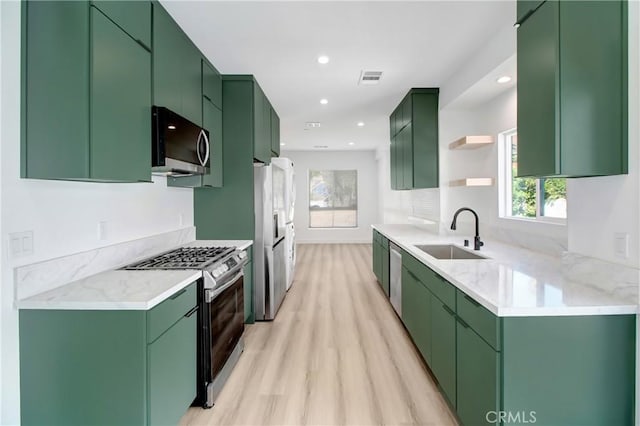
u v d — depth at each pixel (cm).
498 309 135
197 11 220
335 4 215
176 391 173
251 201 339
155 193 261
